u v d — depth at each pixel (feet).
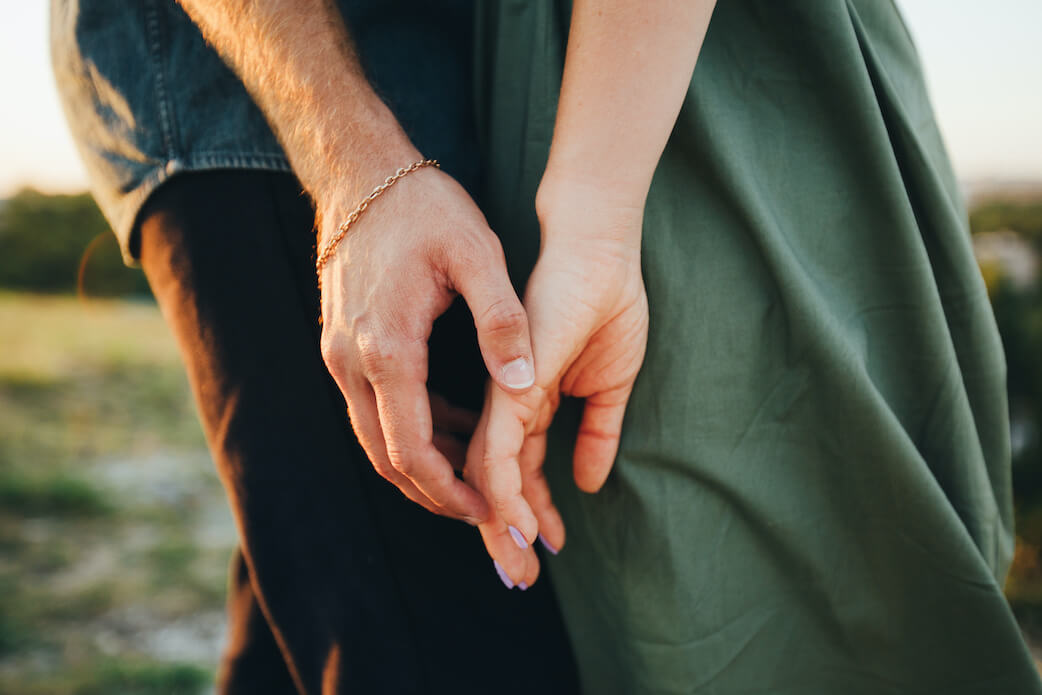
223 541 7.98
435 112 2.13
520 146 2.07
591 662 2.24
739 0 1.98
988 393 2.18
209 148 2.02
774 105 2.00
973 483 2.09
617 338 1.91
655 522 2.04
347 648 2.02
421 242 1.78
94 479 9.59
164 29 2.01
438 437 2.09
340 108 1.85
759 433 2.03
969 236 2.31
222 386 2.06
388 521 2.11
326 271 1.87
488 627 2.15
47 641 6.03
